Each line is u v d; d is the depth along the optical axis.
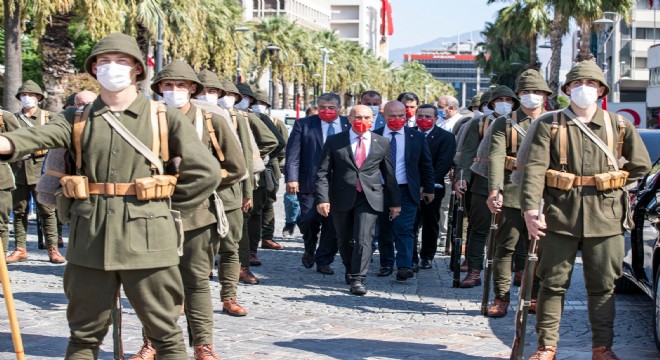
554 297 6.49
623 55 91.00
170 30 42.06
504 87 10.09
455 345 7.59
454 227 12.34
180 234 5.09
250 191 9.15
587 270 6.48
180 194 5.10
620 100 93.31
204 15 46.44
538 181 6.36
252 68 76.88
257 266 12.32
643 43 90.94
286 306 9.36
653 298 7.68
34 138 4.80
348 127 11.90
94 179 4.93
